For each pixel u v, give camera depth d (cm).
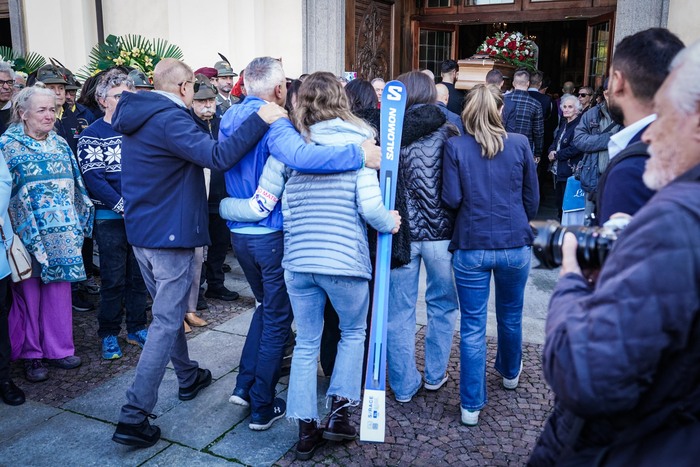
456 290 317
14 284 345
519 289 303
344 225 249
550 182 1022
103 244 372
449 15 797
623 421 110
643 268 98
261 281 295
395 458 270
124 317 459
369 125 267
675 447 104
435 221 297
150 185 273
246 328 422
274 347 285
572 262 122
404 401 318
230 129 273
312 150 245
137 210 278
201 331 417
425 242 301
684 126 108
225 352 383
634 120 155
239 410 312
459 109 599
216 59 749
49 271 345
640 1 597
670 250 97
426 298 322
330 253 248
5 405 321
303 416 262
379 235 266
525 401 320
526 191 290
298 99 257
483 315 292
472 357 291
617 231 121
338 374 271
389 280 283
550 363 109
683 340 98
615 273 103
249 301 479
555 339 109
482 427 295
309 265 250
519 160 282
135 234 279
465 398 293
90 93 515
